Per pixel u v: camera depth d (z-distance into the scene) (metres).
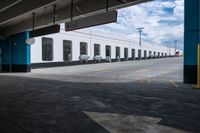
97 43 45.22
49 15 17.98
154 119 5.74
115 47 52.72
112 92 9.74
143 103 7.55
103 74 19.83
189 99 8.16
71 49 36.88
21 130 5.09
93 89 10.65
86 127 5.20
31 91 10.23
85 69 27.25
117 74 19.61
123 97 8.58
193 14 12.12
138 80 14.52
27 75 19.48
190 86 11.42
